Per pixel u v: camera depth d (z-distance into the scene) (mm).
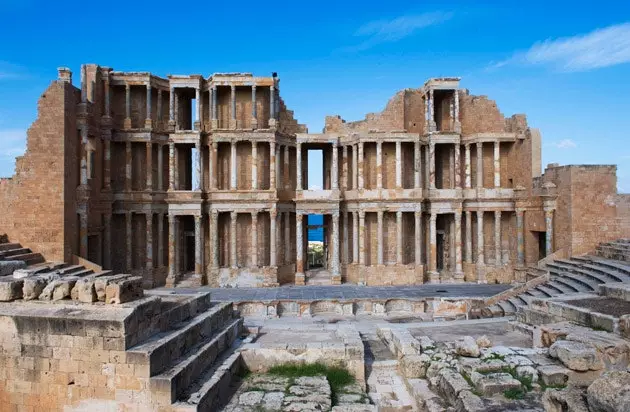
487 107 46375
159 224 42375
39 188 32750
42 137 32844
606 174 37156
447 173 47500
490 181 46031
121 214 41375
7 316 15891
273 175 42625
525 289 33062
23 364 15820
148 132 41156
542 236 44125
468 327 24750
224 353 20188
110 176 40125
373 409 15781
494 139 44031
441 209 44000
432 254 44094
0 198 32719
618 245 34875
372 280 42875
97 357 15258
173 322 18797
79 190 35469
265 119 44562
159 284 42094
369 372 20578
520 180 44250
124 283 17047
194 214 41906
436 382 17078
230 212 42469
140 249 42250
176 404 14773
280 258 44531
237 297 35938
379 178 43625
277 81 43844
